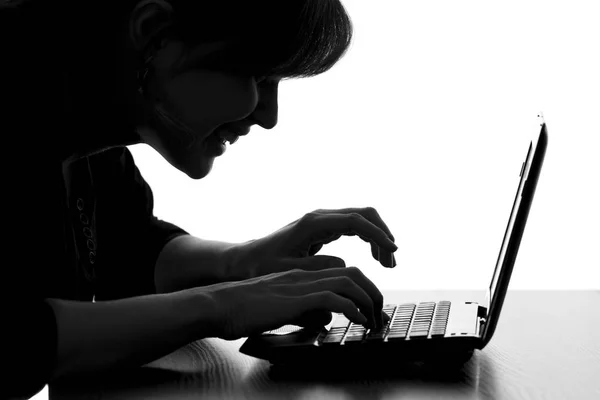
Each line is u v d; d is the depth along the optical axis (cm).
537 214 349
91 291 134
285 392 95
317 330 112
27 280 105
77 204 133
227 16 108
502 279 100
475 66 344
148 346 101
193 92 112
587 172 343
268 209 360
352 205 356
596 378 98
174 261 145
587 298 148
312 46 112
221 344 120
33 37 111
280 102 355
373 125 353
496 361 106
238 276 137
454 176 350
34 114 110
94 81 113
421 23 346
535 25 338
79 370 99
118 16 111
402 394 93
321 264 130
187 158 119
